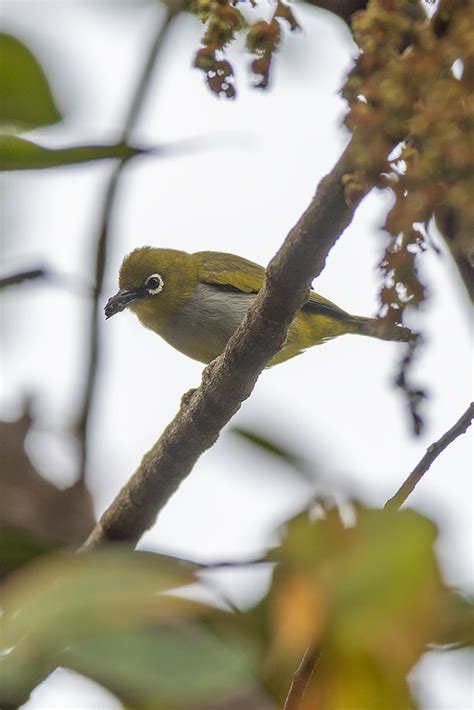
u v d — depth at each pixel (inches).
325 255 283.1
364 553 177.2
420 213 180.2
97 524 360.5
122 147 314.3
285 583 211.5
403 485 240.8
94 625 160.6
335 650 217.9
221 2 219.3
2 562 294.0
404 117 180.5
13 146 308.3
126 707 180.1
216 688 154.8
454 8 183.6
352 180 198.1
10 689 157.3
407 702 221.0
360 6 377.7
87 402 364.2
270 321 310.7
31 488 351.6
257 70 219.1
